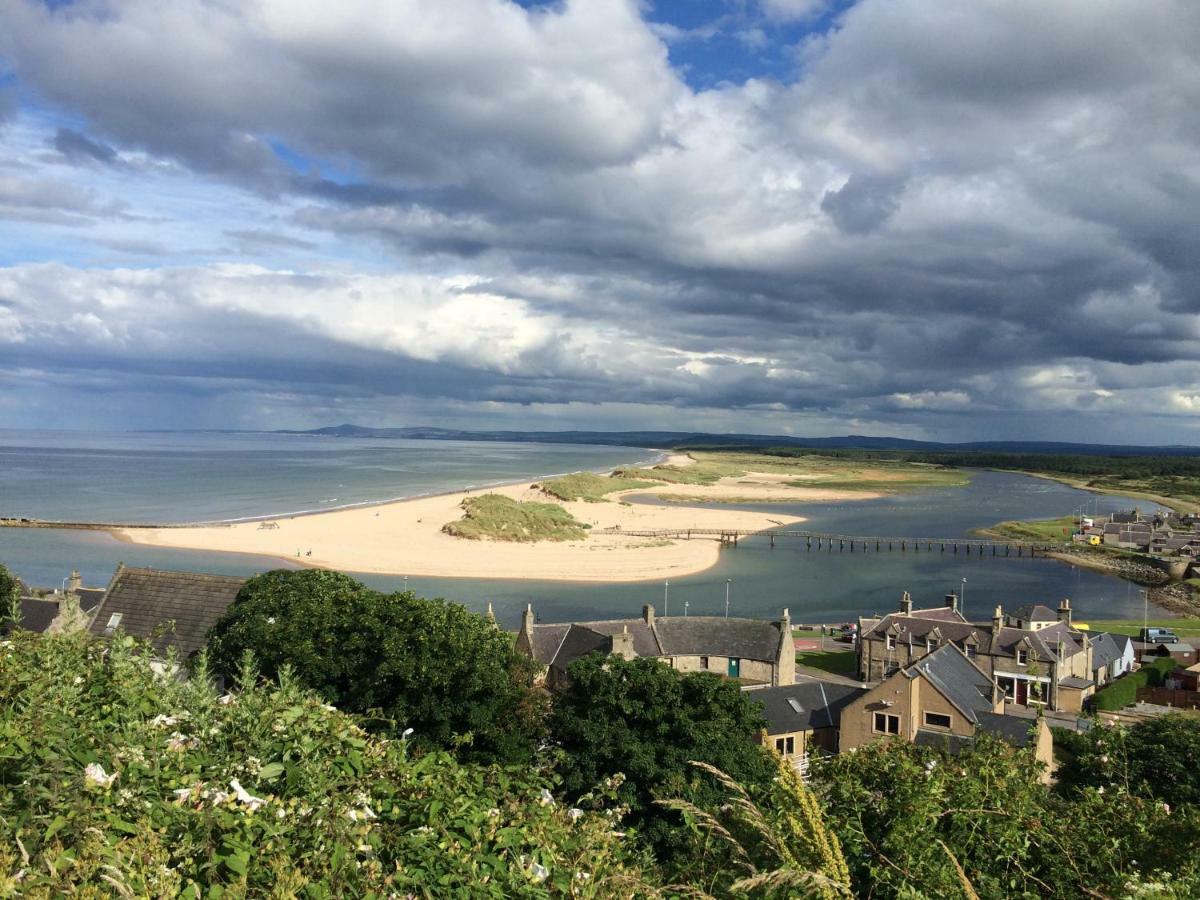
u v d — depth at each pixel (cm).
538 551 18525
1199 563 18525
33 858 988
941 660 6894
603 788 1723
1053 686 8756
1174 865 1608
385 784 1365
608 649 7681
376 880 1117
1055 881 1599
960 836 1644
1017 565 19488
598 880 1280
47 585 12900
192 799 1168
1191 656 11088
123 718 1452
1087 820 1770
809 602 14675
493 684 4438
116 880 913
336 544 17875
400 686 4503
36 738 1195
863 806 1784
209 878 1036
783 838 1313
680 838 3591
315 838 1141
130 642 1809
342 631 4728
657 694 4162
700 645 8638
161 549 16688
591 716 4188
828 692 6931
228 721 1480
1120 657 10300
